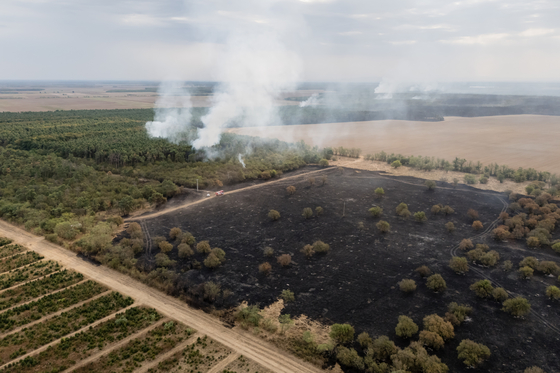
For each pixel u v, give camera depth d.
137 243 117.50
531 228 134.88
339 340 77.00
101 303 90.56
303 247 121.25
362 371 70.50
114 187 172.00
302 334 80.50
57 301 91.25
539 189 174.75
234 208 156.25
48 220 133.75
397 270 107.12
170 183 175.75
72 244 119.75
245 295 95.00
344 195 172.62
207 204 161.12
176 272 105.94
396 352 73.38
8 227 134.75
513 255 115.81
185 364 71.19
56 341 78.00
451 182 194.62
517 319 85.81
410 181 196.12
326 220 143.00
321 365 71.75
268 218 145.38
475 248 120.19
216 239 127.12
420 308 90.00
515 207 150.38
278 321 85.06
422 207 157.50
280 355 74.19
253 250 119.44
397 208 150.25
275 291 96.88
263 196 171.38
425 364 68.56
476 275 104.56
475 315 87.00
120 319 83.25
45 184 176.38
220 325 83.25
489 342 78.50
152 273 101.31
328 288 98.31
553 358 74.19
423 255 115.88
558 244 116.06
